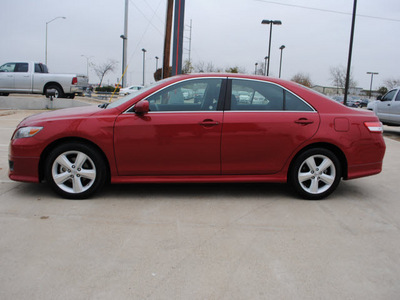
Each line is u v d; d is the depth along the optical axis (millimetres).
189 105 4246
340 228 3557
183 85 4270
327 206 4199
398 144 9773
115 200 4230
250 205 4172
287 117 4242
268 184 5102
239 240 3232
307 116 4266
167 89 4242
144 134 4102
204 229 3455
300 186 4344
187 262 2822
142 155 4141
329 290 2490
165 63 11859
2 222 3496
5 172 5367
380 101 13203
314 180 4344
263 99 4312
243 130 4176
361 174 4430
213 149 4184
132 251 2980
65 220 3582
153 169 4199
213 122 4141
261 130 4191
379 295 2443
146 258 2869
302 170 4383
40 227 3400
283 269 2750
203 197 4430
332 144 4309
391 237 3375
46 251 2938
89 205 4031
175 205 4109
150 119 4113
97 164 4129
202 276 2629
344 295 2436
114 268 2709
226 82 4301
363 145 4363
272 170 4320
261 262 2850
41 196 4293
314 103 4352
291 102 4332
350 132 4309
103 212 3826
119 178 4211
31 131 4098
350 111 4430
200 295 2398
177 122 4121
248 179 4336
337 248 3121
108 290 2430
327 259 2922
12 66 16750
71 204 4047
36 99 16297
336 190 4887
